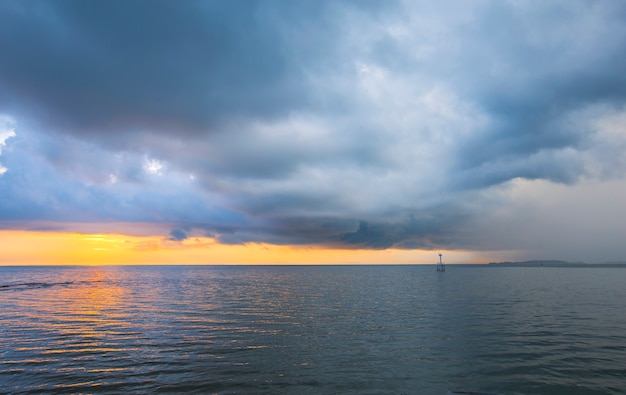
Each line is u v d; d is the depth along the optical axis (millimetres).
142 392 14352
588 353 19891
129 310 37688
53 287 73062
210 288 72938
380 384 15289
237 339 23500
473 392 14414
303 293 61250
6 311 36750
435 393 14336
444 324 28938
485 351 20375
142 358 18922
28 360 18484
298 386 15023
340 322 30172
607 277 122062
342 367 17516
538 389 14812
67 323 29484
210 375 16297
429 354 19797
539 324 28656
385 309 38875
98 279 106250
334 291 65812
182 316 33500
